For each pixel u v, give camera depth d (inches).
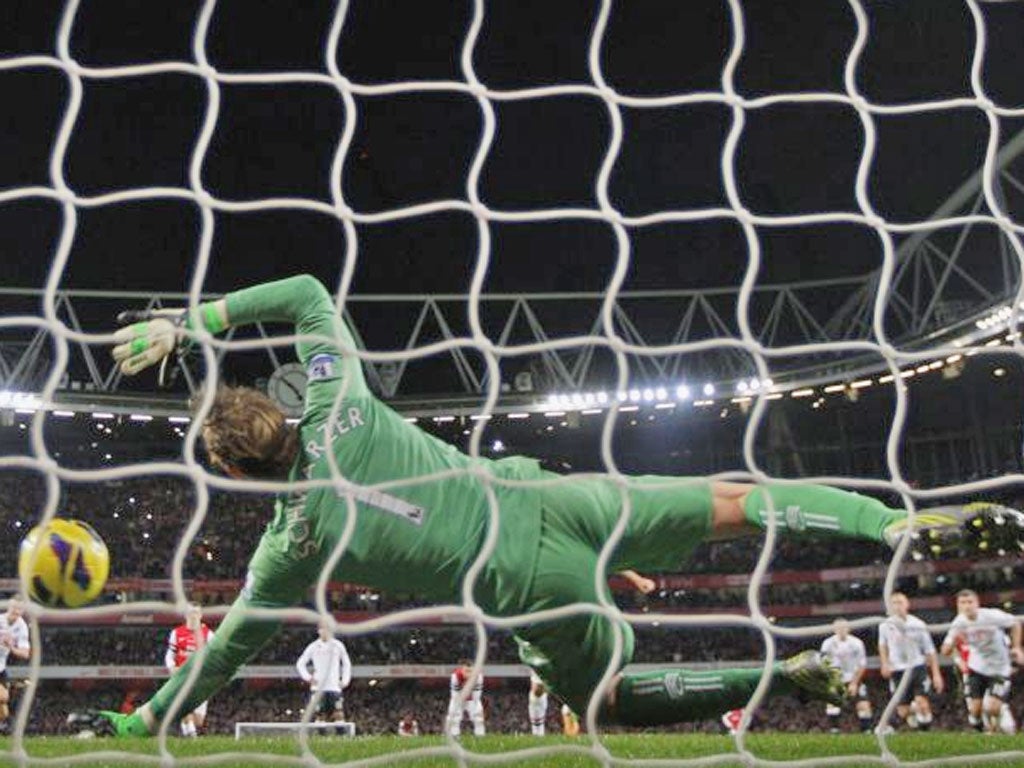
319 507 160.9
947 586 1486.2
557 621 159.0
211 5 130.2
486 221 134.1
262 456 162.6
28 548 132.1
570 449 1877.5
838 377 1491.1
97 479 111.2
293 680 1501.0
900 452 1808.6
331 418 121.6
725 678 171.6
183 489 1688.0
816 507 164.4
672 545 167.3
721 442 1849.2
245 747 334.0
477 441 125.1
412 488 161.6
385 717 1501.0
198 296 121.6
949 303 1416.1
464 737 458.3
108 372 1584.6
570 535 161.6
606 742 374.9
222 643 172.1
